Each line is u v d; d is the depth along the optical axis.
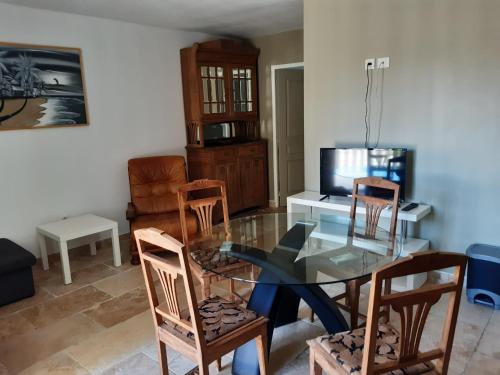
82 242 4.27
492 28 2.83
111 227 3.79
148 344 2.59
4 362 2.45
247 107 5.65
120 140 4.61
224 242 2.66
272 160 5.80
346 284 2.66
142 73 4.73
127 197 4.75
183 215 2.98
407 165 3.41
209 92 5.15
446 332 1.54
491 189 3.02
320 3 3.71
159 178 4.51
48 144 4.02
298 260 2.28
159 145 5.02
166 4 3.76
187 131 5.31
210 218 3.10
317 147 4.02
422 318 1.48
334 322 2.31
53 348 2.58
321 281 2.02
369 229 2.81
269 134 5.75
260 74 5.66
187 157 5.32
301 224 2.96
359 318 2.76
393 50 3.33
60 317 2.96
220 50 5.01
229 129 5.82
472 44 2.93
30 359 2.47
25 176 3.89
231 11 4.11
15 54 3.69
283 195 5.94
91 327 2.81
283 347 2.50
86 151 4.32
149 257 1.81
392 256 2.30
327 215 3.23
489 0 2.81
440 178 3.25
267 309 2.20
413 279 3.06
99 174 4.46
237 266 2.37
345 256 2.32
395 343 1.72
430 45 3.13
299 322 2.79
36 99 3.87
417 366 1.61
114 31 4.41
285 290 2.41
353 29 3.54
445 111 3.14
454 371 2.22
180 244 1.61
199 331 1.72
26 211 3.94
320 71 3.84
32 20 3.78
